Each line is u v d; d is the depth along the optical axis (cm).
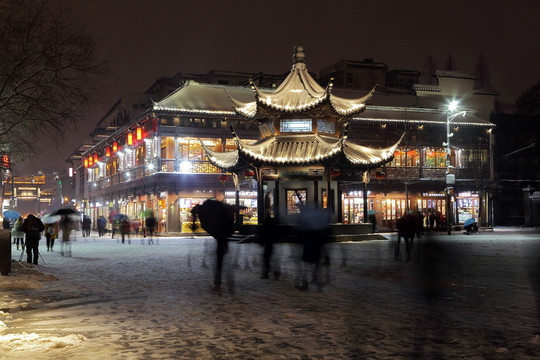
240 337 796
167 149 5088
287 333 819
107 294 1252
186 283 1442
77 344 750
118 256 2486
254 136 5247
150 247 3225
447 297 1166
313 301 1124
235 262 2077
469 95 6700
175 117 5047
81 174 9488
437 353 695
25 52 1998
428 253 2459
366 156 3659
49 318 962
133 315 983
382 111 5844
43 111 2038
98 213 7638
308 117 3491
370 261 2078
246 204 5191
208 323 902
